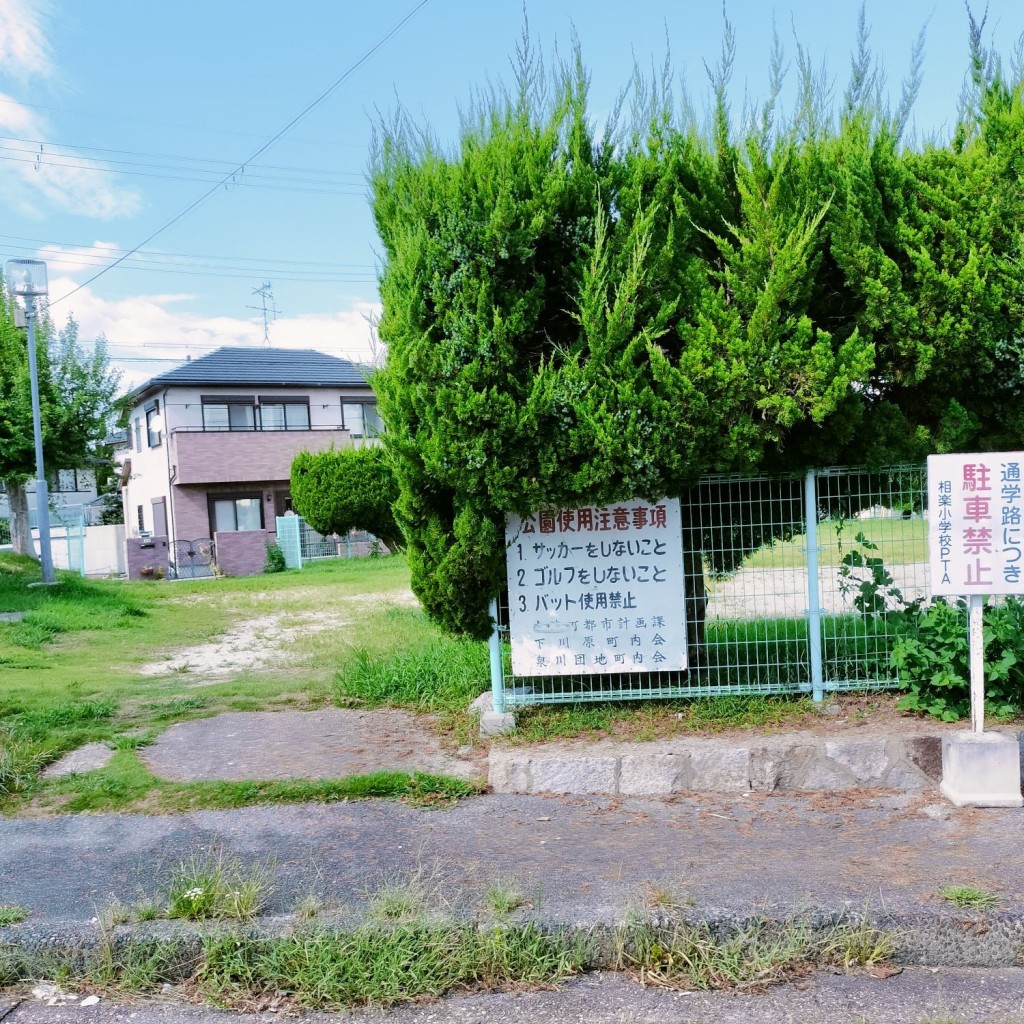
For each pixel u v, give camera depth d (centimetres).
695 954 312
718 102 525
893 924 320
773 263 477
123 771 493
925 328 491
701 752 466
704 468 500
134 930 319
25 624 1048
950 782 442
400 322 490
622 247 489
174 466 2533
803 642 567
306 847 397
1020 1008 287
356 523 1127
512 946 309
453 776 479
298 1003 295
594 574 524
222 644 1001
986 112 539
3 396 1485
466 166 504
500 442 475
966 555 437
